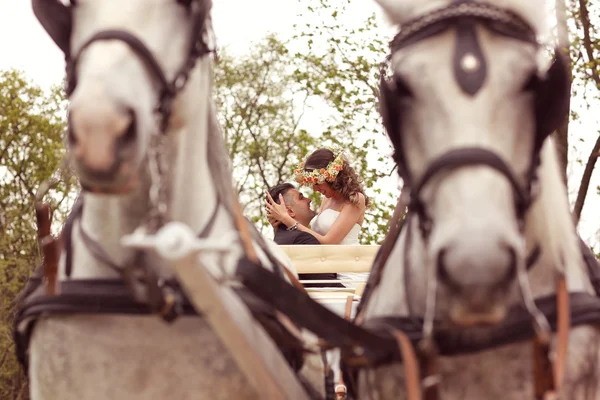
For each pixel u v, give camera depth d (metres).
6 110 21.69
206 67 2.56
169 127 2.39
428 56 2.25
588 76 9.57
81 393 2.44
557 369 2.37
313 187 5.02
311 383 3.03
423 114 2.24
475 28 2.25
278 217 4.87
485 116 2.18
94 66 2.08
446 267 2.12
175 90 2.26
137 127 2.07
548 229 2.53
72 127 2.03
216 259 2.50
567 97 2.34
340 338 2.44
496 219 2.10
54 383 2.46
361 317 2.96
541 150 2.43
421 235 2.42
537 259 2.54
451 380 2.51
